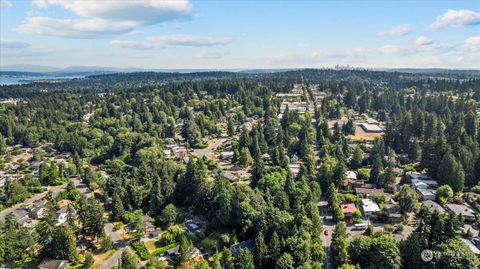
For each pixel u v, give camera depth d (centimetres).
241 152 16562
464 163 13062
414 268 7588
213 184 11781
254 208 10238
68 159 19262
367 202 11338
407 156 16512
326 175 12700
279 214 9562
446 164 12494
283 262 7950
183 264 8756
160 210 11950
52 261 9025
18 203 13762
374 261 7650
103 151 19862
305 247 8256
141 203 12575
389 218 10506
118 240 10400
